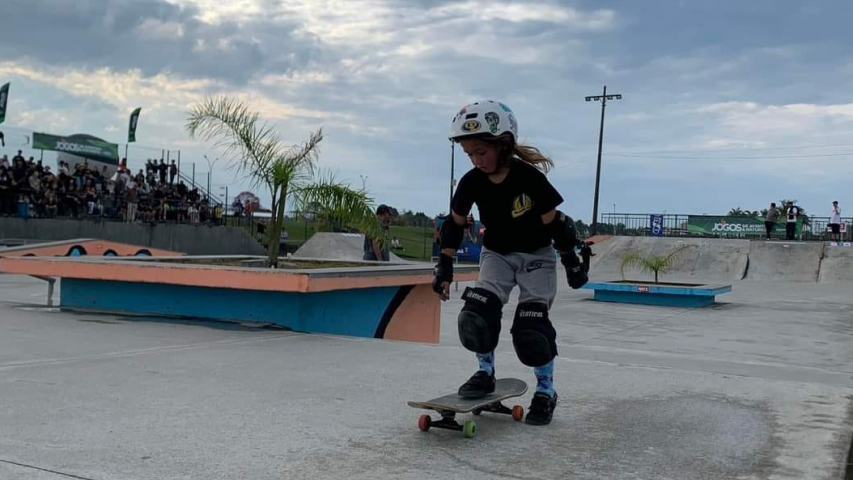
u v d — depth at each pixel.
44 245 15.12
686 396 4.54
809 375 5.93
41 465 2.93
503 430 3.64
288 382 4.59
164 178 29.61
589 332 11.05
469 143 3.40
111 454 3.10
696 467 3.14
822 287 21.80
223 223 31.55
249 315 7.19
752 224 36.50
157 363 5.08
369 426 3.63
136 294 7.74
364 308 7.86
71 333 6.35
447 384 4.64
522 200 3.50
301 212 8.32
